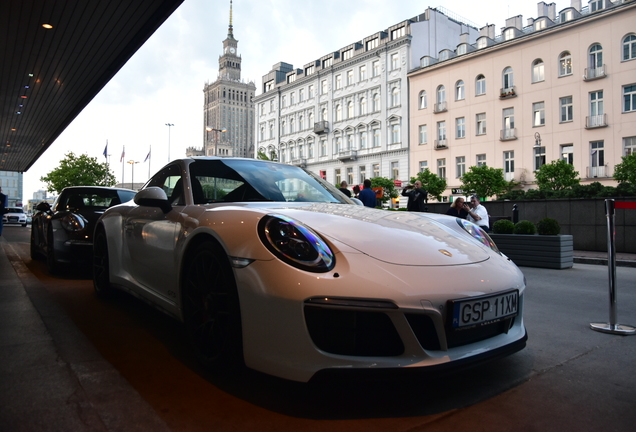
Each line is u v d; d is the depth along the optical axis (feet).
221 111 385.50
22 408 5.90
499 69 109.60
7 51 36.52
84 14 29.81
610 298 10.48
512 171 107.96
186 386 6.70
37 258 24.67
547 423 5.72
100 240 13.03
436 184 109.60
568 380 7.21
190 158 10.30
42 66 40.19
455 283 6.07
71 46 35.42
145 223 9.93
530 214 41.70
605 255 31.35
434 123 123.44
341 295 5.51
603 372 7.60
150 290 9.52
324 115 158.61
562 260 24.03
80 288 14.87
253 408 6.00
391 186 121.29
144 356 8.04
